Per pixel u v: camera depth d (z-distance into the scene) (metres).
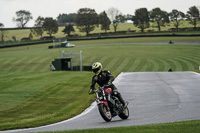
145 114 27.27
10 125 25.77
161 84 50.84
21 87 49.34
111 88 23.34
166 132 17.45
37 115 30.67
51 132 19.70
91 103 36.72
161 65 138.00
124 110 24.53
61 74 71.06
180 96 37.72
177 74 70.00
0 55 196.62
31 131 22.95
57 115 30.00
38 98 40.06
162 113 27.25
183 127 18.69
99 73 23.05
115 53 181.62
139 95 40.06
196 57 158.38
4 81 58.28
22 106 35.31
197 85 47.91
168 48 199.62
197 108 28.86
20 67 147.12
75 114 30.23
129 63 146.50
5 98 40.22
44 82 55.03
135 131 18.22
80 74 70.25
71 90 46.09
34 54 190.38
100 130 19.12
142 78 62.47
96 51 193.25
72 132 19.12
